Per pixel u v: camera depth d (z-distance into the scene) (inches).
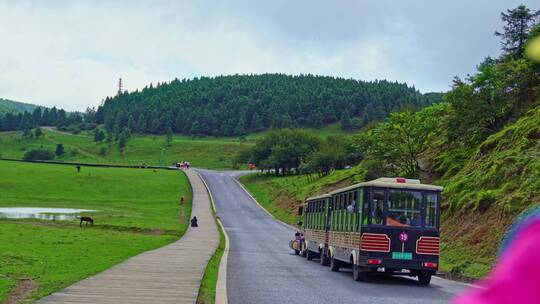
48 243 1348.4
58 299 551.5
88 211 2891.2
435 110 2235.5
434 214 893.8
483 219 1278.3
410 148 2214.6
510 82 1877.5
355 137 2463.1
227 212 3339.1
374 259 876.0
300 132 5334.6
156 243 1552.7
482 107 1891.0
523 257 63.6
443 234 1384.1
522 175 1314.0
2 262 928.3
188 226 2356.1
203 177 5280.5
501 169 1413.6
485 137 1918.1
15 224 1983.3
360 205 906.1
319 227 1220.5
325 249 1151.0
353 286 813.9
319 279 890.1
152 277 747.4
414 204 893.2
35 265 921.5
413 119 2244.1
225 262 1104.8
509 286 63.6
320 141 5251.0
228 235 2166.6
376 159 2335.1
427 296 722.8
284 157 5049.2
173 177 4899.1
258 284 776.3
